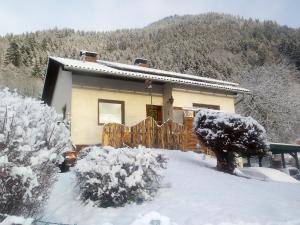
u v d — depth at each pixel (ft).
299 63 186.91
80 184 25.32
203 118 38.96
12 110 18.30
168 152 45.78
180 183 27.55
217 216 19.69
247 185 28.40
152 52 257.34
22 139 17.42
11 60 221.25
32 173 17.42
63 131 21.01
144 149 25.81
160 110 59.82
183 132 52.37
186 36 284.82
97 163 24.35
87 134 50.80
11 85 178.40
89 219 22.06
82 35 311.47
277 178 44.50
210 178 29.94
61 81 59.77
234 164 38.93
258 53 214.28
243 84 120.16
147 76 54.44
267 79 118.83
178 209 21.61
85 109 51.65
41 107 20.66
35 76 204.95
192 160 41.96
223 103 64.18
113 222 20.92
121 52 265.75
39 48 251.39
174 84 59.00
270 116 111.04
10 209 17.19
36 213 19.25
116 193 23.50
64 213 23.62
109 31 341.00
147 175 24.84
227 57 214.90
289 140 110.83
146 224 12.85
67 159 34.60
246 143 36.35
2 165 16.40
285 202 22.88
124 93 56.13
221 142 36.78
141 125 49.26
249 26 281.95
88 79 53.06
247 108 112.98
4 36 260.42
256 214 20.06
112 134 46.75
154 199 24.20
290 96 114.21
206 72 172.35
